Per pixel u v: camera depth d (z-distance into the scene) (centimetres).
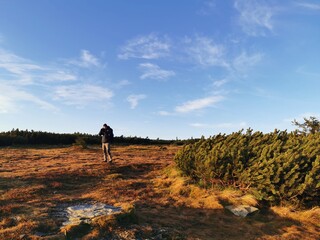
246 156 1099
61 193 1048
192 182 1199
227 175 1080
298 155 982
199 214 903
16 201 920
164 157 2095
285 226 827
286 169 953
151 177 1411
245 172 1019
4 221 740
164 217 845
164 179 1320
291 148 1104
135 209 871
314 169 930
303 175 959
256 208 920
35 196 973
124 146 3022
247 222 852
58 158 1880
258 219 878
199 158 1188
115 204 923
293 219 870
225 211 920
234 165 1084
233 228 810
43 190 1055
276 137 1240
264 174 962
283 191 932
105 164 1608
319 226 830
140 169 1571
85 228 714
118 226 733
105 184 1192
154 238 700
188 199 1028
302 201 939
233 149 1123
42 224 723
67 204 916
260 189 978
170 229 757
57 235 675
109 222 733
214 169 1113
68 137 3216
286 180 945
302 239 753
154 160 1881
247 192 1021
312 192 921
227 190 1062
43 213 802
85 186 1163
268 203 970
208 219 865
